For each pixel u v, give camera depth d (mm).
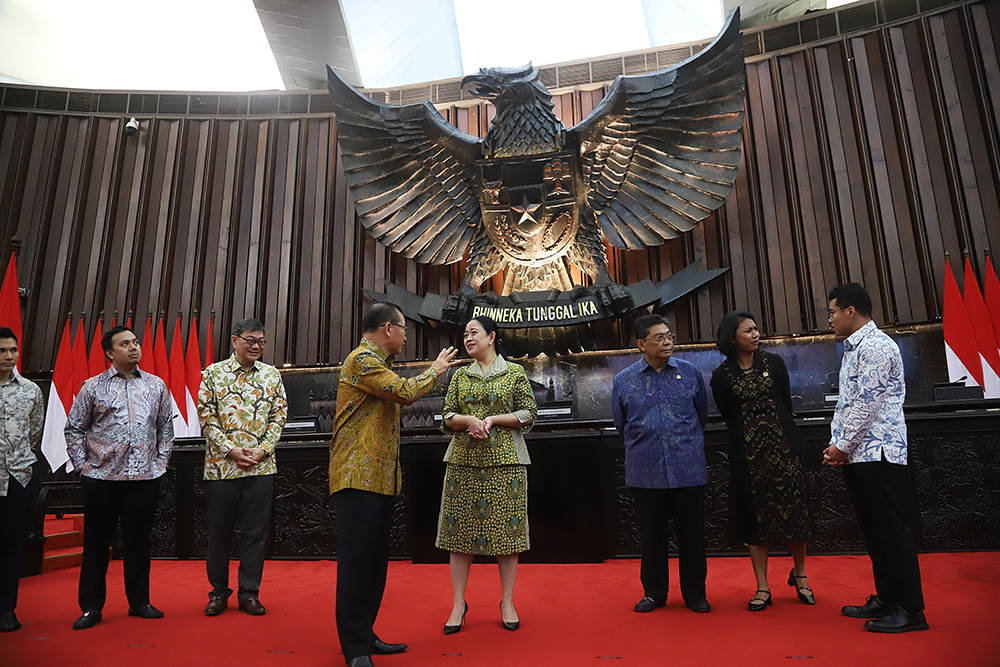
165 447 3076
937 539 3834
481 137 6805
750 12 6531
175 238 6867
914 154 5676
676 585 3271
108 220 6859
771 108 6203
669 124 5836
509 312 5824
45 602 3250
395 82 8625
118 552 4656
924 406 4047
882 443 2389
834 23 6133
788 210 5973
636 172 6000
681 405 2898
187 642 2447
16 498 2805
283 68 7852
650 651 2150
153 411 3035
